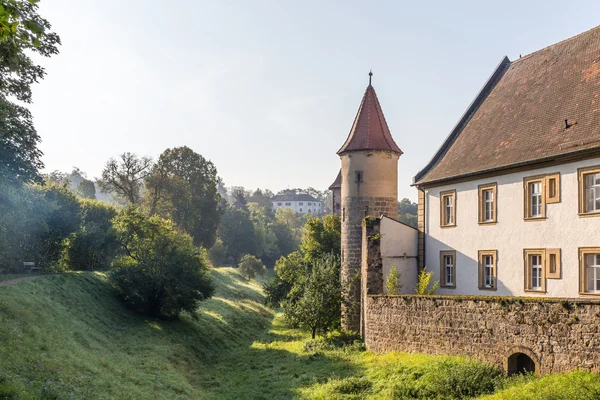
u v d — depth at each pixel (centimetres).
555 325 1653
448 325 2092
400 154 3531
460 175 2711
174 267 3522
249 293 6369
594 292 2008
